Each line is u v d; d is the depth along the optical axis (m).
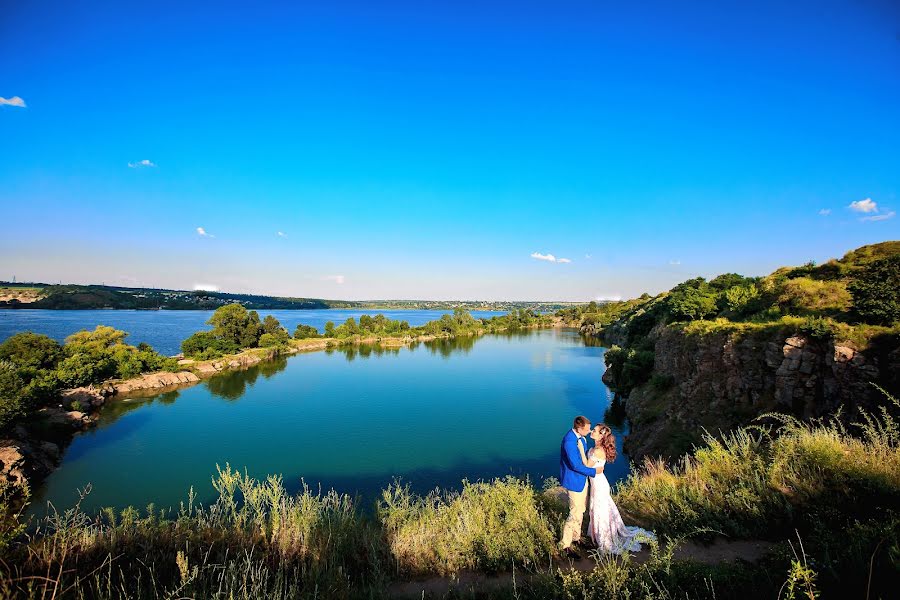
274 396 59.16
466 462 35.03
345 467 33.97
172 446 38.62
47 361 53.88
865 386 16.86
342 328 133.38
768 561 5.43
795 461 7.69
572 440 6.60
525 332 169.62
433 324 151.12
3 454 28.78
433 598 5.65
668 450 26.77
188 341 83.38
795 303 33.72
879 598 3.78
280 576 5.32
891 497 6.02
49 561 4.81
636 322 74.56
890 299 18.50
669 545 5.52
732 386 25.45
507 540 6.86
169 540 6.50
